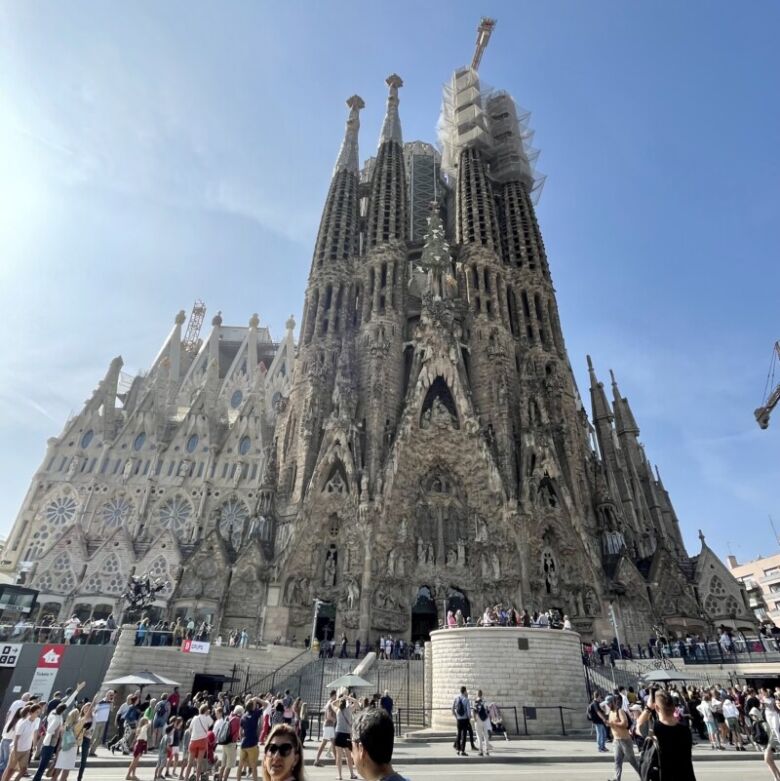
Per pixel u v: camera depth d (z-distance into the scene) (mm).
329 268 80625
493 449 63344
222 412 99125
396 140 97000
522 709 31281
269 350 123250
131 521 77938
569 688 32938
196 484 81438
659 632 52719
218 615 53812
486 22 127125
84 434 84875
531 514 57688
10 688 31906
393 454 60594
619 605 54406
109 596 67000
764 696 24906
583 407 83312
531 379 68750
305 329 76125
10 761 16922
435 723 32625
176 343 118125
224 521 78250
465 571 57625
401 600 55281
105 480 81000
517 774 17531
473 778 16609
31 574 69125
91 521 77312
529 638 33312
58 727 17406
